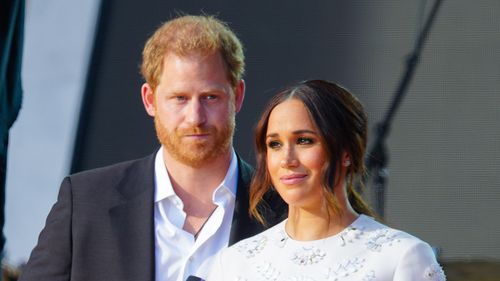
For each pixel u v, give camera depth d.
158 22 23.97
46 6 24.34
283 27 23.78
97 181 14.95
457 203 23.02
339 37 23.66
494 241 22.98
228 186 14.80
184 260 14.55
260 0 23.83
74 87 24.19
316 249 11.97
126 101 23.94
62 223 14.68
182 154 14.33
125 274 14.35
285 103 12.06
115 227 14.58
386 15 23.44
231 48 14.43
